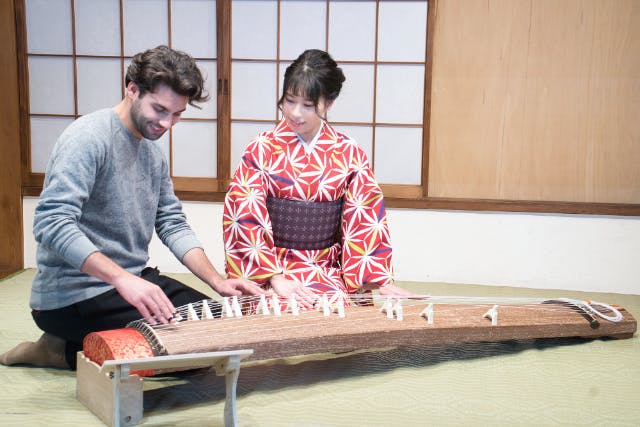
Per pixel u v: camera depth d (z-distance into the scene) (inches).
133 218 93.7
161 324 84.8
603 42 160.1
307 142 108.2
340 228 112.7
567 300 119.3
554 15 160.2
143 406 84.7
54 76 170.7
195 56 168.1
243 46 167.3
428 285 165.0
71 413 82.6
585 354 109.0
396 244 168.9
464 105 165.2
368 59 165.6
